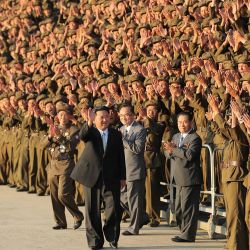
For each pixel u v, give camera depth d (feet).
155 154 91.97
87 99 108.47
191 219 81.97
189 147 81.92
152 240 84.02
